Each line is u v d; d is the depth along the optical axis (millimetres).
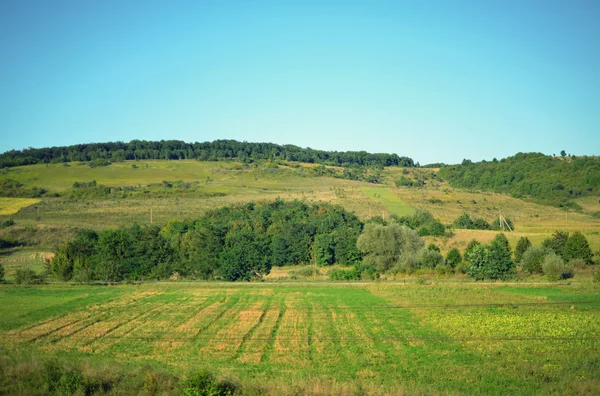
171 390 33062
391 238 91750
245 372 37562
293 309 58906
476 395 33844
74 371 35031
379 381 36062
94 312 58062
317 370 38312
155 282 82062
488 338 46094
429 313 55500
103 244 89312
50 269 87438
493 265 78562
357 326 50781
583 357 41125
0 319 54750
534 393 34438
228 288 74812
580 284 71500
